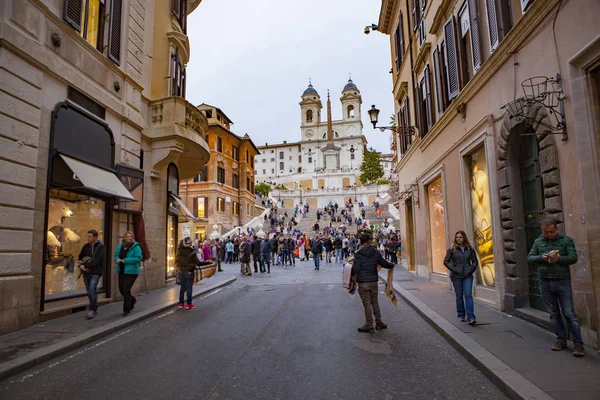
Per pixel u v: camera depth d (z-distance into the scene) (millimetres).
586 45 5445
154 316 8922
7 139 7199
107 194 9430
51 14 8391
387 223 41219
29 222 7656
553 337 6191
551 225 5469
